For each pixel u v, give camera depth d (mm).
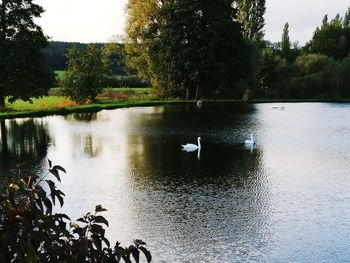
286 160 27812
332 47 108250
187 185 21344
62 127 42250
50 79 56188
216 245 14320
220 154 29531
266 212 17500
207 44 73125
